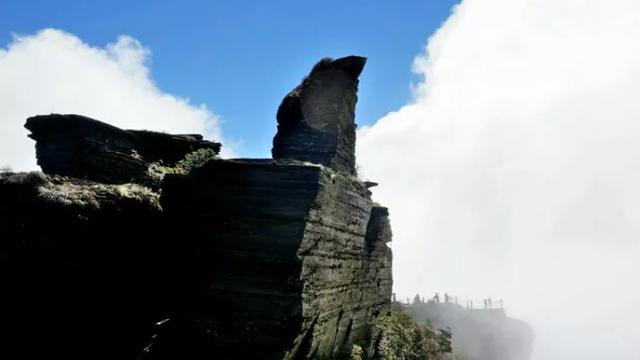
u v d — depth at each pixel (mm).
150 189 14594
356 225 16656
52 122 14039
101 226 12414
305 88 16297
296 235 11789
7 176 11180
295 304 11414
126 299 13023
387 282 24375
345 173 16312
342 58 16812
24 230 10570
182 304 12531
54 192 11086
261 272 11828
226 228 12500
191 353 11859
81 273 11961
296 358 11781
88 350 12047
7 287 10312
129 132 15867
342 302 15328
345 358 15820
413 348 22109
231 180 12828
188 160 17500
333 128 15805
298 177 12188
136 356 12312
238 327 11602
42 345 11008
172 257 13109
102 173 14375
